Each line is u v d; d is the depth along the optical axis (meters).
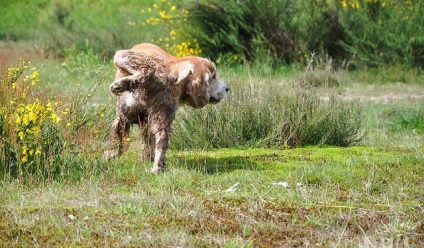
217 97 16.77
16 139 14.97
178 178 15.21
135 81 15.30
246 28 39.72
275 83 23.14
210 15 40.53
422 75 37.72
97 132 16.45
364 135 21.39
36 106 15.19
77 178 15.05
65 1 55.94
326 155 18.58
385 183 15.73
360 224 12.93
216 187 14.93
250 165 17.06
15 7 55.84
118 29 44.28
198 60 16.25
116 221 12.51
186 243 11.53
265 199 14.16
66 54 41.97
